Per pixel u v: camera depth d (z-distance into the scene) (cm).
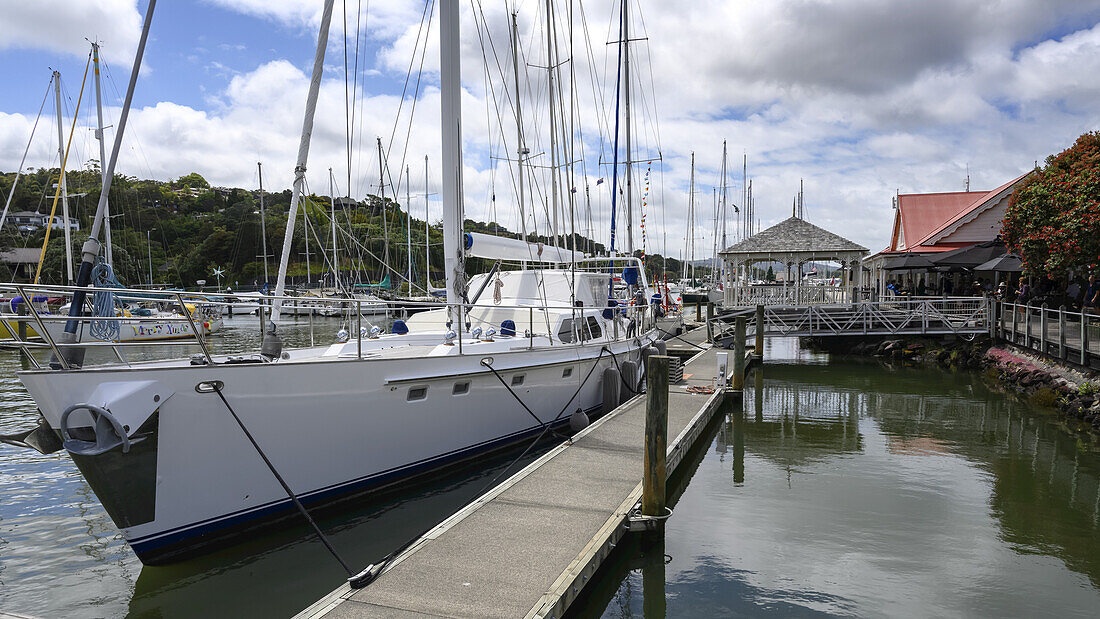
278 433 639
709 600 596
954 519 795
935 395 1612
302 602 574
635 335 1430
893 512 820
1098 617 565
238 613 557
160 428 554
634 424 1028
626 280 1432
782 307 2308
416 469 793
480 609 456
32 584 597
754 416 1418
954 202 3197
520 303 1143
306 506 677
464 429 859
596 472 786
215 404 588
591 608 576
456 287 923
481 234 1013
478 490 863
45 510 791
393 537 714
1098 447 1126
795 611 575
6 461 1009
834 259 2864
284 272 715
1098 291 1600
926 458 1077
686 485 934
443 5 890
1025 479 954
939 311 2094
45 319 532
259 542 639
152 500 560
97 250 574
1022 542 725
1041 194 1623
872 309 2169
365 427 720
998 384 1722
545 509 660
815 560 677
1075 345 1406
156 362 652
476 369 850
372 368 714
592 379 1169
